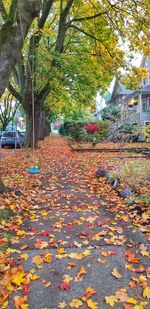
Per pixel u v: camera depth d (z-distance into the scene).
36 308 2.93
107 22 14.48
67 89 18.14
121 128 19.16
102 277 3.44
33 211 5.84
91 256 3.91
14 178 8.95
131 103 35.94
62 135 40.84
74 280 3.38
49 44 18.25
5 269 3.53
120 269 3.60
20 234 4.61
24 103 18.22
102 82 19.17
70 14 16.42
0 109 37.12
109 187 7.73
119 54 16.14
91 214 5.63
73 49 17.70
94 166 11.44
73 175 9.70
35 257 3.86
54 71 14.72
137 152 17.08
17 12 6.22
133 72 16.52
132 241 4.35
